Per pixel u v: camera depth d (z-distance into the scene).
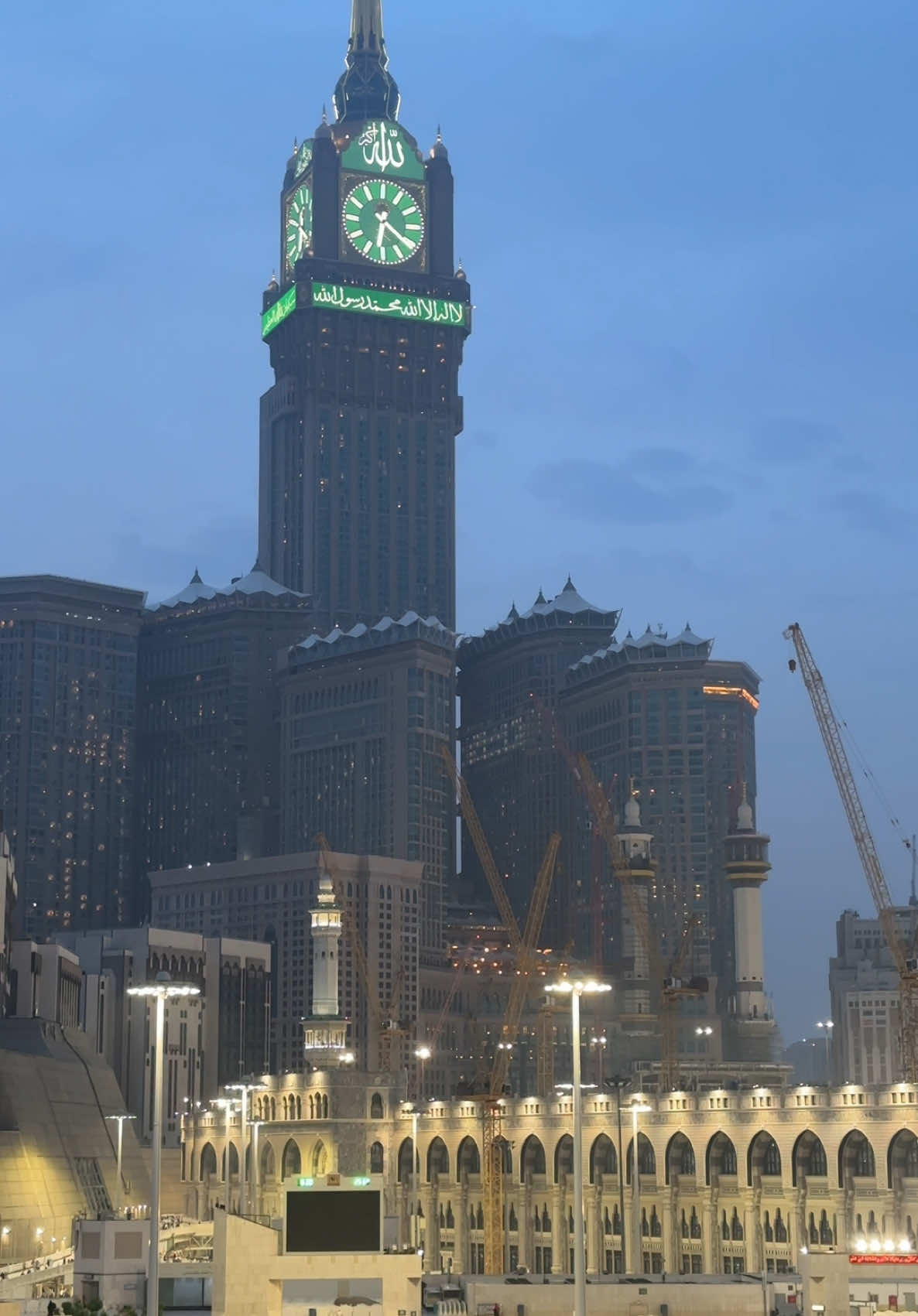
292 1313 131.62
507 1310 141.12
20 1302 134.62
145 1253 148.75
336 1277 123.25
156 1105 105.38
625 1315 141.75
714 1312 141.75
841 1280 135.38
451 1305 140.00
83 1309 99.38
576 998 105.25
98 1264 147.38
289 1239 123.75
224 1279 122.44
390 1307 123.31
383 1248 128.62
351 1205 124.50
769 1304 142.38
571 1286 142.12
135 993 112.50
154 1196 102.75
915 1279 134.62
